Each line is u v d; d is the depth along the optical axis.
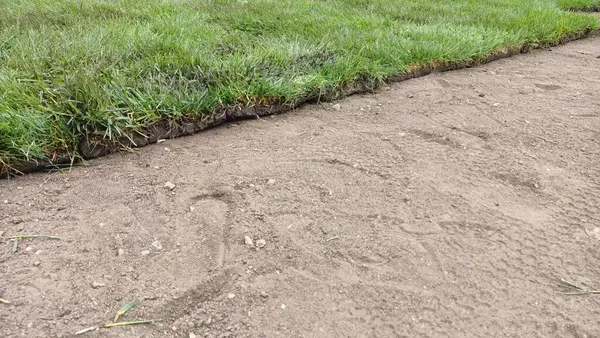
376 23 4.67
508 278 1.82
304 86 3.19
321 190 2.29
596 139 2.92
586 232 2.09
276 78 3.20
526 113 3.27
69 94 2.55
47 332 1.52
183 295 1.69
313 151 2.63
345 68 3.45
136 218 2.06
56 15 4.23
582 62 4.57
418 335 1.58
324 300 1.70
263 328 1.58
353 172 2.45
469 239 2.01
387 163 2.54
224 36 3.95
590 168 2.60
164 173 2.39
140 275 1.76
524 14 5.74
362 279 1.79
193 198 2.20
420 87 3.66
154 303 1.65
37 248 1.87
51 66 2.95
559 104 3.46
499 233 2.05
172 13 4.53
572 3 7.48
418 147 2.72
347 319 1.63
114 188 2.26
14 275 1.73
